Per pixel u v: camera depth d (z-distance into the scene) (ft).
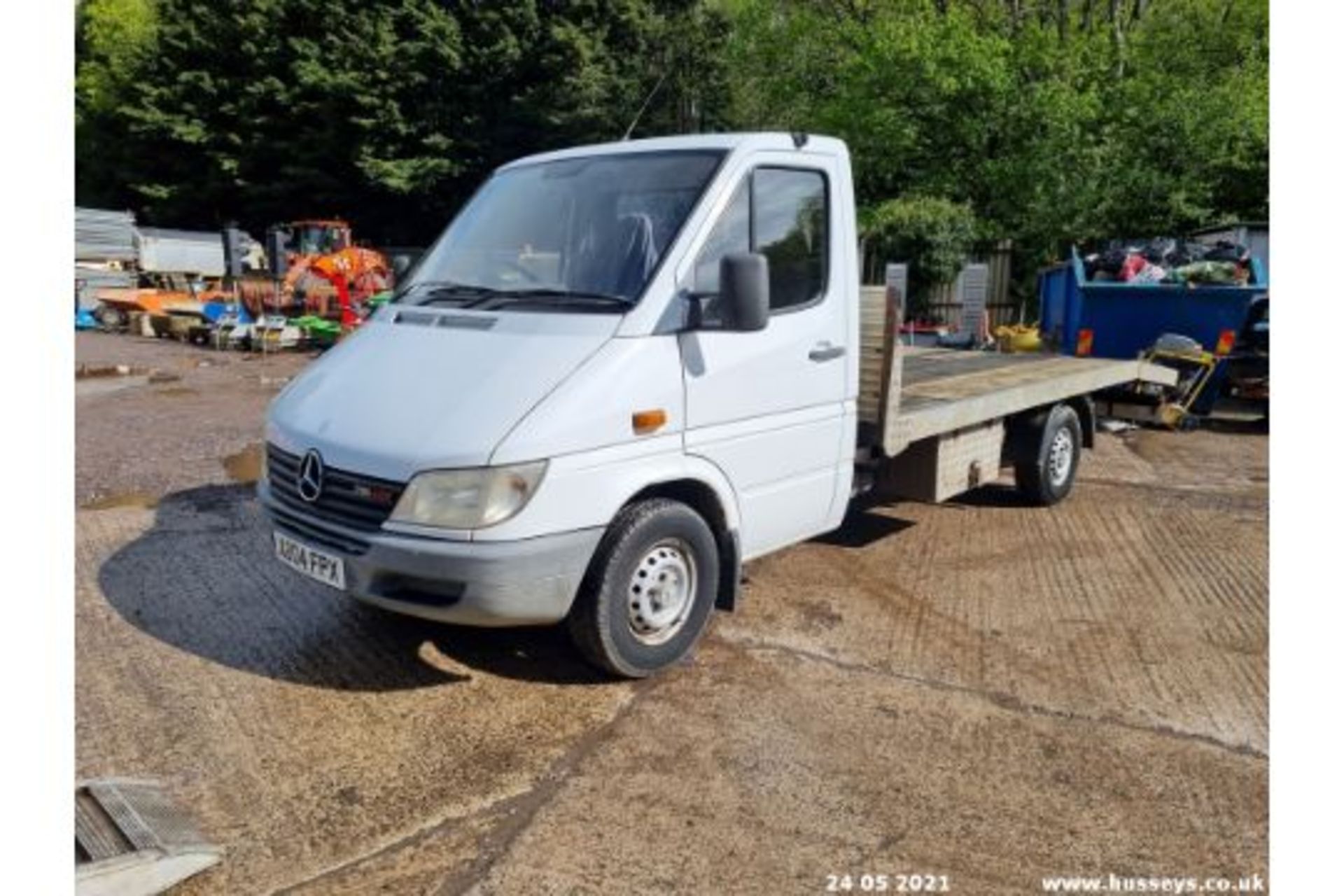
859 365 17.22
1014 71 61.41
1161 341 34.04
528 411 12.39
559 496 12.40
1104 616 17.28
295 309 65.62
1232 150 58.54
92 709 13.39
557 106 95.91
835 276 16.28
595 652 13.71
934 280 58.54
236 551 19.88
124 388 43.27
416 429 12.55
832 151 16.39
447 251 16.56
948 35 62.03
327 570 12.99
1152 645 16.05
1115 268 38.19
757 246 15.03
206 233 107.34
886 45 62.80
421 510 12.12
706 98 89.25
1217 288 34.27
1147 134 59.21
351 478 12.68
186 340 67.00
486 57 97.81
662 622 14.24
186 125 111.55
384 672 14.64
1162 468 29.40
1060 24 74.13
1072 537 21.97
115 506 23.13
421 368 13.70
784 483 15.69
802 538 16.58
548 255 15.15
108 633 15.83
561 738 12.84
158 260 91.40
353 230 112.27
